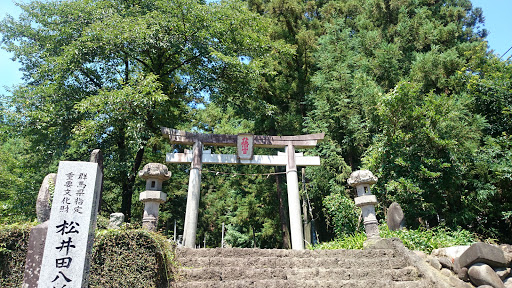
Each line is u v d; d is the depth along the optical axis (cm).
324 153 1441
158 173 676
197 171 929
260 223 1911
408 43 1585
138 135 1036
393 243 644
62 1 1227
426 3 1805
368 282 525
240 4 1332
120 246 479
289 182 945
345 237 838
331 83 1457
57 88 1136
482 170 998
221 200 2111
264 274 534
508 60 1190
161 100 1122
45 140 1134
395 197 959
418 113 985
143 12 1277
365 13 1789
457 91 1295
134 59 1250
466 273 551
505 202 1022
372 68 1446
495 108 1147
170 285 479
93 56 1127
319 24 1775
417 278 560
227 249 600
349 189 1364
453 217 995
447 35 1530
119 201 1603
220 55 1105
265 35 1473
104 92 1001
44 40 1231
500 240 1025
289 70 1664
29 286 385
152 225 648
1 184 1045
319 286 512
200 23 1198
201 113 1781
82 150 1179
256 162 965
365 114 1255
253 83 1323
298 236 880
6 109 1102
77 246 384
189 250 585
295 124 1579
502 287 510
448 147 949
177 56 1316
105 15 1172
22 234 482
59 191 402
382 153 1023
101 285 450
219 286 485
